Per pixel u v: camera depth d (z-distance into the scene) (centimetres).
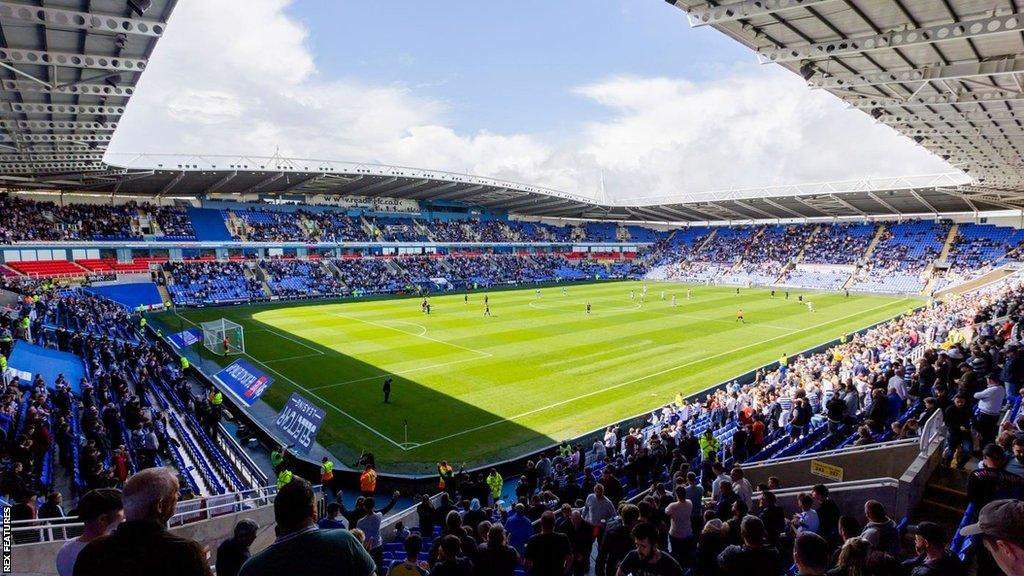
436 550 742
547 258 9356
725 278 8400
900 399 1434
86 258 5444
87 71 1770
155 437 1513
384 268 7419
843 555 468
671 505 788
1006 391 1208
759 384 2356
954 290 6209
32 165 3662
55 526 791
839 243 8238
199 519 1122
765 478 1270
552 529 575
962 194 6194
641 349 3609
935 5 1252
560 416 2386
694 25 1320
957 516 864
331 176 6228
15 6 1248
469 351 3559
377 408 2483
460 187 7431
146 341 3678
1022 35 1418
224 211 6862
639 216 10119
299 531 321
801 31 1442
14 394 1630
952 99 1967
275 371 3097
